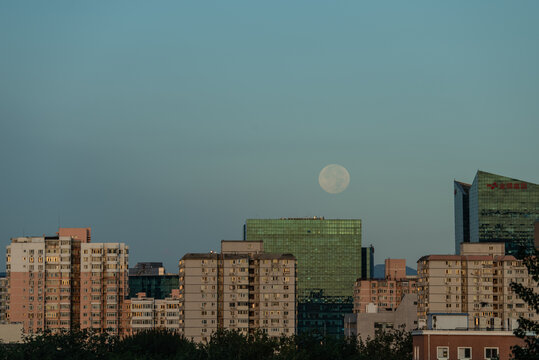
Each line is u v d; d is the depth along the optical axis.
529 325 115.81
